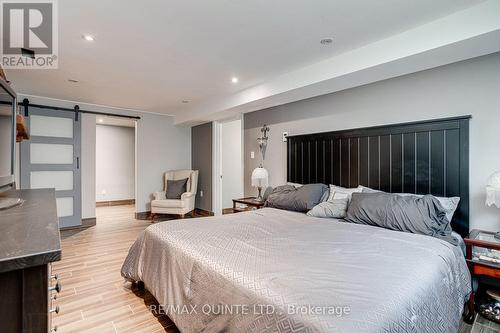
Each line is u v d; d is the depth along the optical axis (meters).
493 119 2.20
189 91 3.95
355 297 1.08
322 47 2.46
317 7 1.85
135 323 1.90
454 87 2.41
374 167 2.93
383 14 1.92
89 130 4.88
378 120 2.94
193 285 1.54
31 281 0.60
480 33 1.79
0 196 1.47
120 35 2.26
